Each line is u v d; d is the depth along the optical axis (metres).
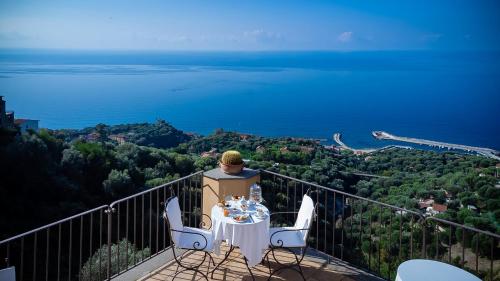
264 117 43.00
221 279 4.52
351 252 5.12
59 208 17.47
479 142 27.44
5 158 17.58
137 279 4.50
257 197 5.09
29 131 21.42
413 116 39.34
